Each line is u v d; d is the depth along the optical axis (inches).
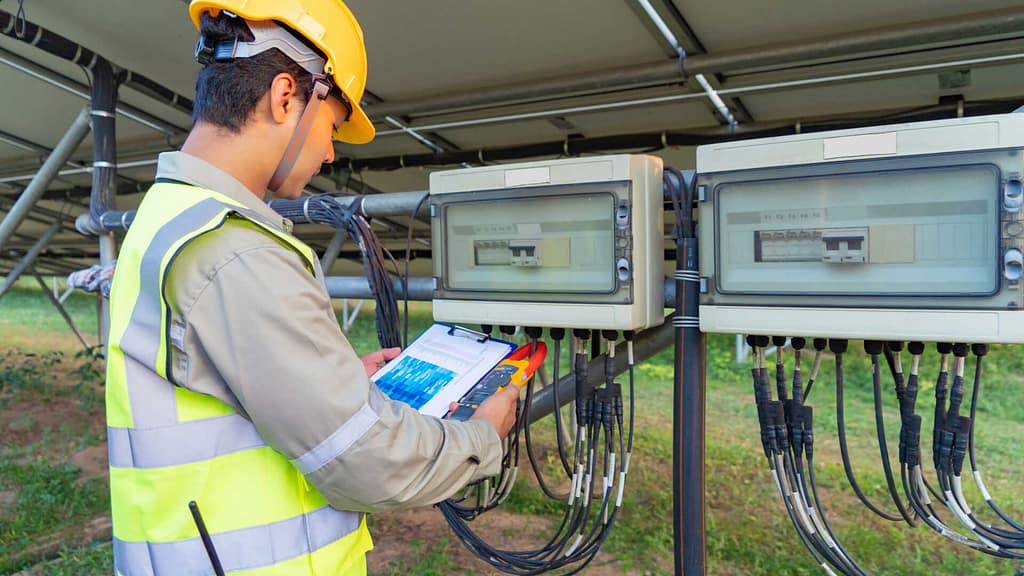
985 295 45.3
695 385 59.4
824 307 50.6
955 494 52.4
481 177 64.1
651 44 102.6
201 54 36.1
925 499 55.1
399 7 94.2
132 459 34.9
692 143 137.6
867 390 243.4
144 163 182.2
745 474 161.6
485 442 40.1
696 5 87.9
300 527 36.7
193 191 34.6
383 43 105.4
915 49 96.4
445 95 125.7
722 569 117.3
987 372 254.1
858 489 55.9
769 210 52.2
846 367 266.4
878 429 55.0
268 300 31.3
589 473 64.7
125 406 34.6
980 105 115.8
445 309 67.3
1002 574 111.9
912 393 54.5
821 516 55.6
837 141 48.9
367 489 33.2
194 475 34.3
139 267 33.6
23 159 195.8
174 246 31.7
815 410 220.1
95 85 120.6
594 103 124.6
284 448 32.9
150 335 33.3
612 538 127.8
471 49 107.4
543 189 60.9
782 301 52.1
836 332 50.3
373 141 153.6
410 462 34.1
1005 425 205.0
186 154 36.0
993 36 90.1
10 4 104.1
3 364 297.7
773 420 56.9
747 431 197.5
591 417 65.1
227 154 36.0
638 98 120.9
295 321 31.5
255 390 31.5
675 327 60.3
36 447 185.9
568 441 180.5
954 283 46.6
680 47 102.0
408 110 130.0
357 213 82.2
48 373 280.7
